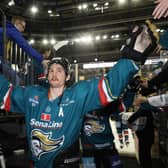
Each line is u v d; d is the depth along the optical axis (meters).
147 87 2.07
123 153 5.47
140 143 3.80
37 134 1.36
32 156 1.40
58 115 1.35
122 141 4.26
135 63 1.30
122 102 2.33
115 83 1.30
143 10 7.95
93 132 2.56
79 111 1.37
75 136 1.38
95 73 6.64
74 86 1.45
